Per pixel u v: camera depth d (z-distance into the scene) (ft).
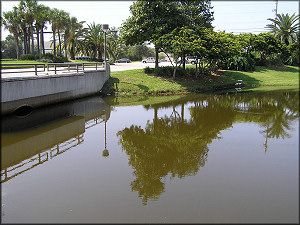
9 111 46.11
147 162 32.22
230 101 72.28
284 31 175.63
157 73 96.48
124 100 73.20
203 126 47.91
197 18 96.17
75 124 49.39
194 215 21.17
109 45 171.01
